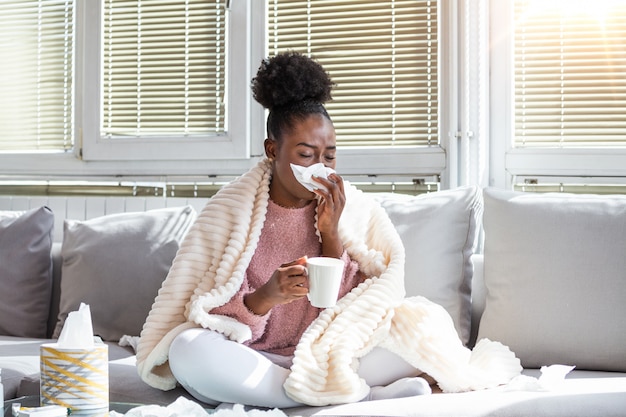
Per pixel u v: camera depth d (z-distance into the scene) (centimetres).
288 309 204
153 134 337
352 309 194
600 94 288
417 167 304
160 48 336
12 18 356
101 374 143
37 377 203
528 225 233
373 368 193
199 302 191
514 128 297
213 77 330
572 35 291
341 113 314
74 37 348
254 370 179
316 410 176
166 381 197
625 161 283
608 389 176
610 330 217
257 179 210
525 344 224
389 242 210
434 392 195
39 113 353
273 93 205
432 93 305
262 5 322
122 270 277
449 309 243
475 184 283
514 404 162
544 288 225
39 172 350
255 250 205
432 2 304
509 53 296
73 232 293
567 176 290
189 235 206
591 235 225
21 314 290
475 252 273
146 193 337
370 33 311
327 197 196
